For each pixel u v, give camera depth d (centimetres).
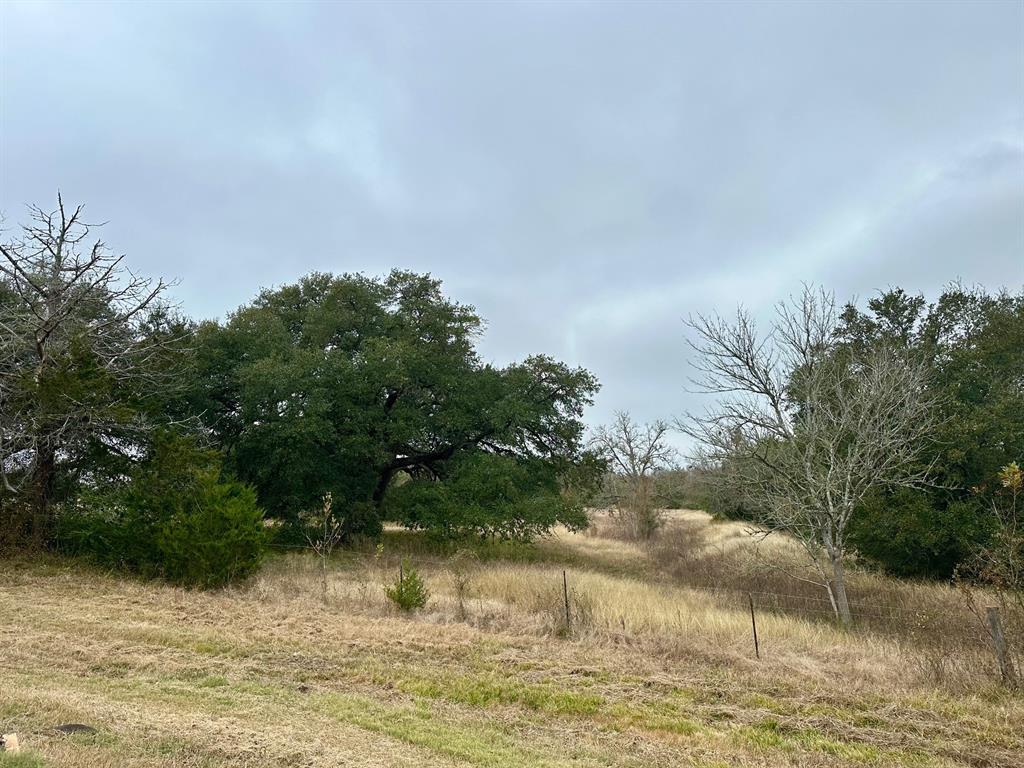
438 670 965
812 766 672
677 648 1082
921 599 1597
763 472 1866
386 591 1386
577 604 1325
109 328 2000
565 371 3080
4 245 1759
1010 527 1437
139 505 1669
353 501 2811
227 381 2717
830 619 1559
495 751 675
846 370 1997
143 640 1044
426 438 2997
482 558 2575
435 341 3014
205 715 712
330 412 2652
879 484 2019
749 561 2050
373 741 676
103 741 591
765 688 907
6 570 1557
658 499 4656
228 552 1563
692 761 676
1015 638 996
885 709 827
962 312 2856
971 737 746
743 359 1861
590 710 823
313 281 3219
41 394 1658
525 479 2908
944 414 2147
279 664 964
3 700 666
